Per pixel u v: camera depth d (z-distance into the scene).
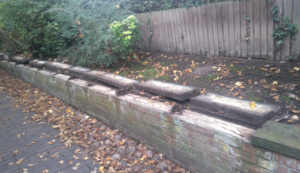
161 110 3.46
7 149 4.39
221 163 2.78
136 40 7.16
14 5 8.30
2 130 5.24
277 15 4.38
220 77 4.44
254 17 4.74
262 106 2.88
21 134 4.99
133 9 8.44
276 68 4.25
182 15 6.15
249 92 3.68
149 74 5.62
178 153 3.39
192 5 6.30
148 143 3.95
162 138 3.60
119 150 4.07
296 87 3.47
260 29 4.72
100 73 5.79
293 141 2.11
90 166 3.71
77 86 5.67
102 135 4.65
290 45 4.36
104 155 3.98
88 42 6.64
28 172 3.64
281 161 2.17
